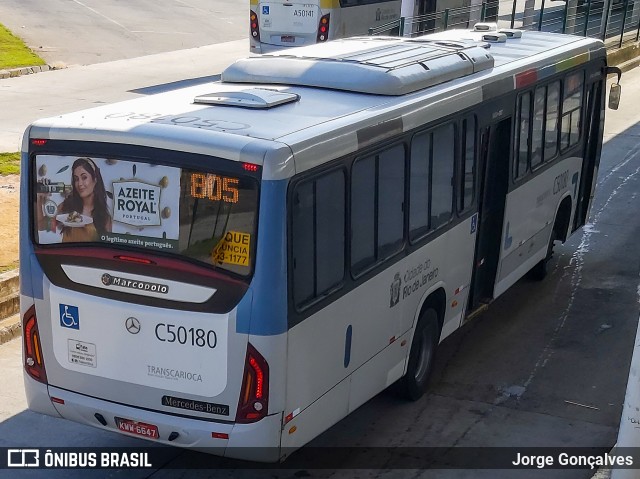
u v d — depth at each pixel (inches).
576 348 372.8
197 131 235.3
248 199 226.4
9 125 666.8
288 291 230.8
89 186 241.8
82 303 247.8
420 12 831.1
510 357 363.6
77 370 253.8
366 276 267.9
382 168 271.9
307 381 245.3
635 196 577.0
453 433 304.7
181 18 1275.8
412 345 312.2
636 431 247.0
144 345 243.0
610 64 975.6
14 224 450.3
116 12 1279.5
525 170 378.6
